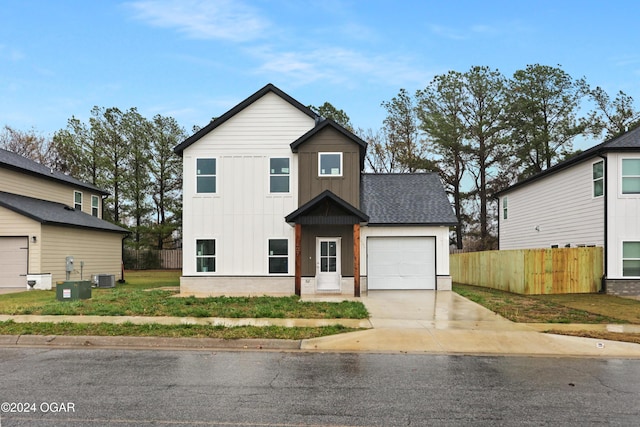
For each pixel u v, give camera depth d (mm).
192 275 18359
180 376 7023
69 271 20641
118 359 8180
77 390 6258
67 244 22516
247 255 18422
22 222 20562
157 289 19719
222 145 18688
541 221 25125
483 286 22891
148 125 40500
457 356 8531
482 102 36406
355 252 16781
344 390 6344
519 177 37031
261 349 9078
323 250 18469
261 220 18484
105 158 39281
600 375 7250
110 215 41031
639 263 18359
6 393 6109
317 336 9805
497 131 35750
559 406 5734
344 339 9727
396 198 20672
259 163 18625
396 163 40844
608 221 18516
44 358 8242
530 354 8742
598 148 18844
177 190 43406
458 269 27438
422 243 19234
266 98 18781
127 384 6566
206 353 8703
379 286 19078
